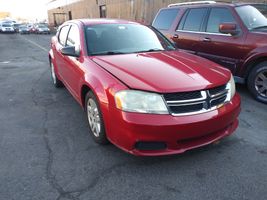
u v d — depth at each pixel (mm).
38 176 3227
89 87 3811
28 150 3801
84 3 39188
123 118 3109
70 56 4605
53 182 3117
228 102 3506
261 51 5262
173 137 3080
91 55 4242
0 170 3348
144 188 3004
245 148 3760
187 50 6820
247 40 5504
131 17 24125
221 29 5707
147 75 3354
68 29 5527
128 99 3117
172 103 3080
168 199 2842
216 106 3318
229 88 3570
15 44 22422
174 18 7266
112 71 3539
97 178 3180
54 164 3459
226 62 5980
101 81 3500
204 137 3332
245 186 3012
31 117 4965
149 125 3014
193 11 6805
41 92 6539
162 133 3035
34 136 4215
